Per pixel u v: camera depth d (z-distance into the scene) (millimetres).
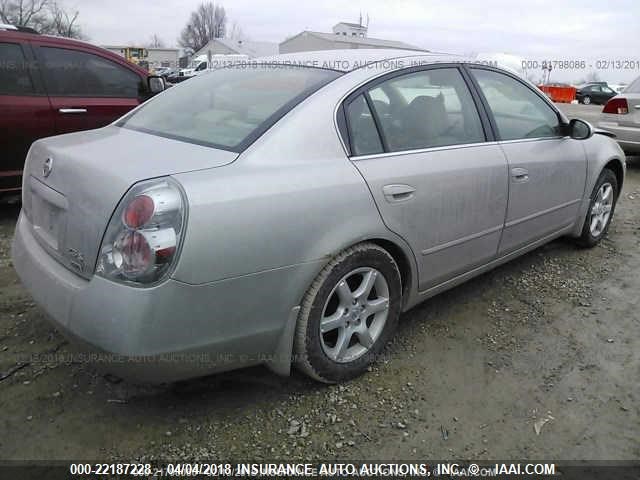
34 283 2230
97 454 2119
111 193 1946
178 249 1861
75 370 2621
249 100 2580
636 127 7387
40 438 2184
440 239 2807
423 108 2836
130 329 1847
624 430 2336
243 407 2396
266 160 2188
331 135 2391
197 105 2738
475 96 3133
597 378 2686
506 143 3205
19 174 4883
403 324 3131
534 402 2496
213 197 1947
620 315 3309
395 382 2600
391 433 2271
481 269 3250
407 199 2564
